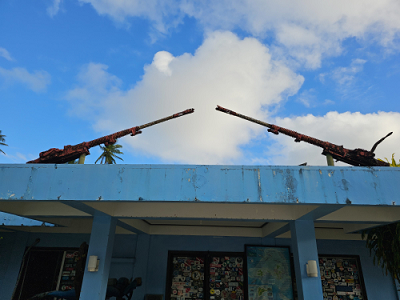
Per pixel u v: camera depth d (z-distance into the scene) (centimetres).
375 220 472
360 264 690
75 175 352
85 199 340
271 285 663
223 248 712
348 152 579
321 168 338
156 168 347
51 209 511
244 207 474
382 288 667
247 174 338
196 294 688
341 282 681
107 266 448
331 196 327
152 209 475
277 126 655
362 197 327
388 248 536
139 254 707
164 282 683
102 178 348
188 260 716
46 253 750
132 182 343
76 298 488
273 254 691
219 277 695
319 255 699
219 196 329
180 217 469
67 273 731
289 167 339
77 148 602
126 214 471
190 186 336
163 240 725
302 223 463
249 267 680
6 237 757
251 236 716
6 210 487
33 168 358
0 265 727
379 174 337
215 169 341
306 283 421
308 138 609
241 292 680
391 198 327
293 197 326
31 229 737
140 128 685
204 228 726
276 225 584
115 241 727
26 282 720
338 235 702
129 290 559
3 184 352
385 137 545
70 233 759
